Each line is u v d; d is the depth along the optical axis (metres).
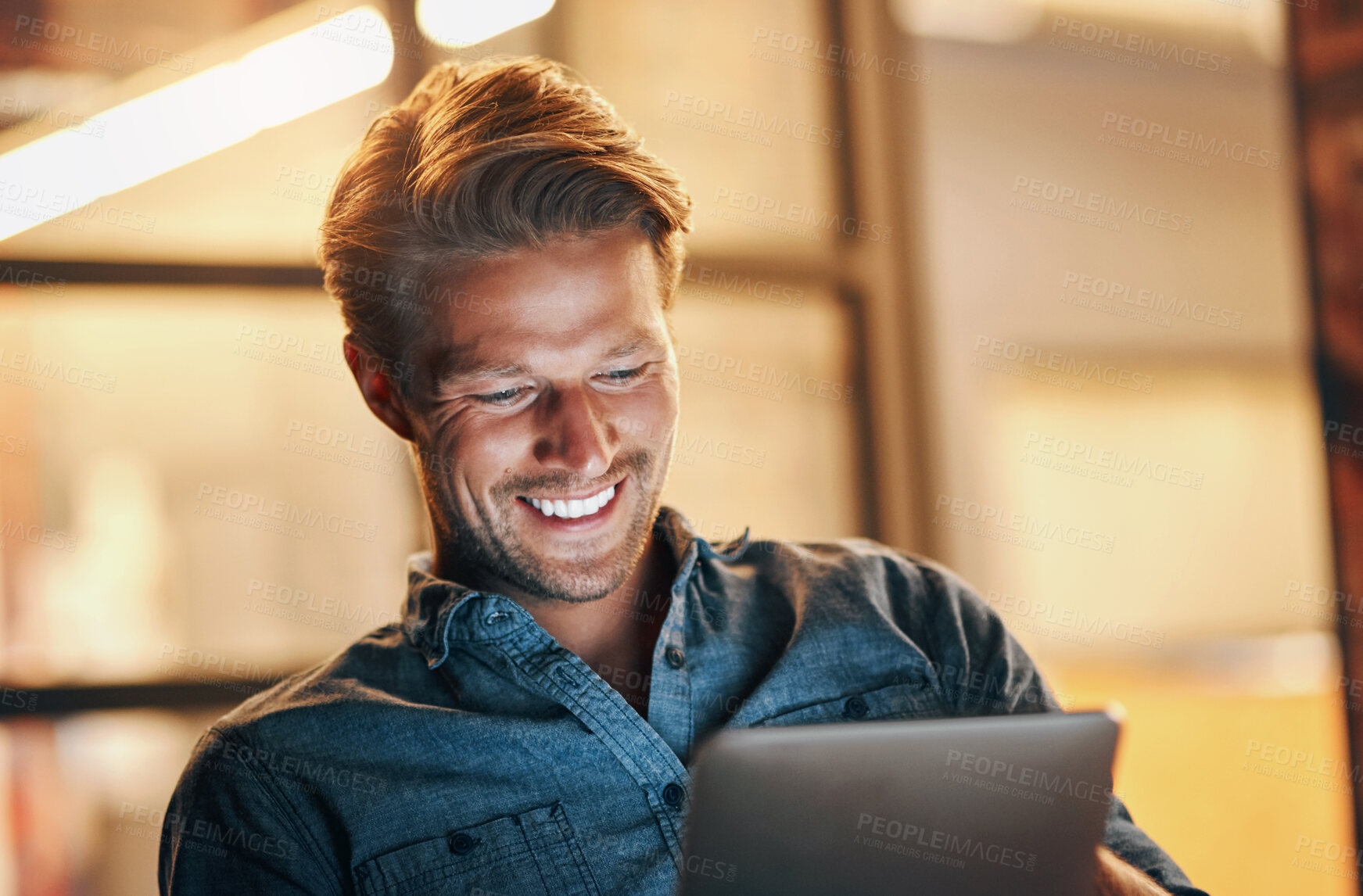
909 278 2.98
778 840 0.63
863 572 1.08
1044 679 1.06
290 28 2.63
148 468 2.65
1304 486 3.97
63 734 2.47
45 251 2.45
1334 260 2.67
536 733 0.95
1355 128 2.64
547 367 0.93
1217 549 3.86
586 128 0.99
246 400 2.70
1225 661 3.83
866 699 0.99
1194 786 3.50
